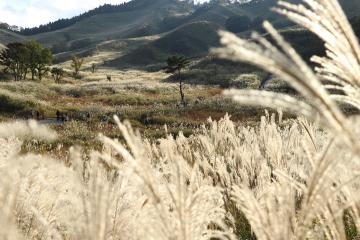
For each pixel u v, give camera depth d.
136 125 40.72
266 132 6.59
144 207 1.87
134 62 168.25
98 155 1.49
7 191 1.43
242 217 4.11
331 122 0.86
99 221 1.36
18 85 69.31
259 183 4.01
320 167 1.23
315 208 1.28
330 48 1.13
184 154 6.90
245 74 92.62
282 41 0.79
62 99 67.12
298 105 0.84
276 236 1.40
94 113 48.38
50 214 2.39
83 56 193.50
